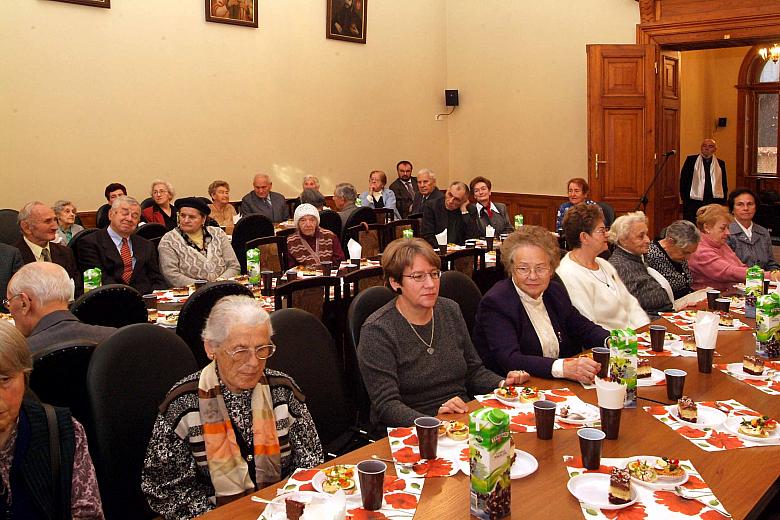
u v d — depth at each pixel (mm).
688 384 2564
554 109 10750
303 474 1841
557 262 2928
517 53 11016
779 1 8508
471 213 7273
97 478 2088
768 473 1833
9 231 6480
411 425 2400
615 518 1598
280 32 9336
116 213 4906
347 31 10117
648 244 4020
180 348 2320
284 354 2510
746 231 5426
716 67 13219
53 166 7379
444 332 2697
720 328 3363
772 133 12969
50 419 1737
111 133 7801
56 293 2648
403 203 10391
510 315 2871
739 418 2182
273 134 9383
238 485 1957
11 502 1666
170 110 8289
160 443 1946
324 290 4133
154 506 1938
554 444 2008
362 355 2584
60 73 7375
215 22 8609
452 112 11812
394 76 10914
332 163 10156
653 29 9414
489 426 1566
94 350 2180
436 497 1703
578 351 3227
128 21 7859
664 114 9680
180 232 5102
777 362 2818
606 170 9578
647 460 1871
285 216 8953
